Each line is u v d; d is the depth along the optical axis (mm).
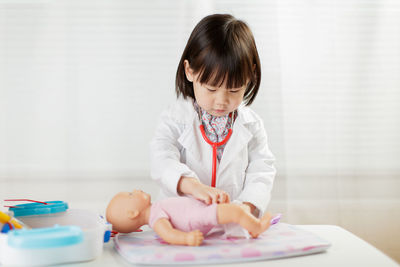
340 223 1791
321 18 1771
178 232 658
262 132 1049
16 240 526
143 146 1714
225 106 881
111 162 1703
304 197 1781
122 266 587
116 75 1704
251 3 1740
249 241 680
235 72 848
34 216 713
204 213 682
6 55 1651
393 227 1804
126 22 1703
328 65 1778
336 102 1784
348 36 1783
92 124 1695
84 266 584
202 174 992
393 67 1800
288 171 1771
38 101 1668
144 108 1714
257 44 1747
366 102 1799
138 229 793
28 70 1662
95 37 1692
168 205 706
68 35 1681
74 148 1688
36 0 1658
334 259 619
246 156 1016
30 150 1665
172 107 1026
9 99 1655
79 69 1688
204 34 891
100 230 629
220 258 593
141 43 1709
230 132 997
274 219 817
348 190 1797
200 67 870
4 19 1646
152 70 1714
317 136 1782
